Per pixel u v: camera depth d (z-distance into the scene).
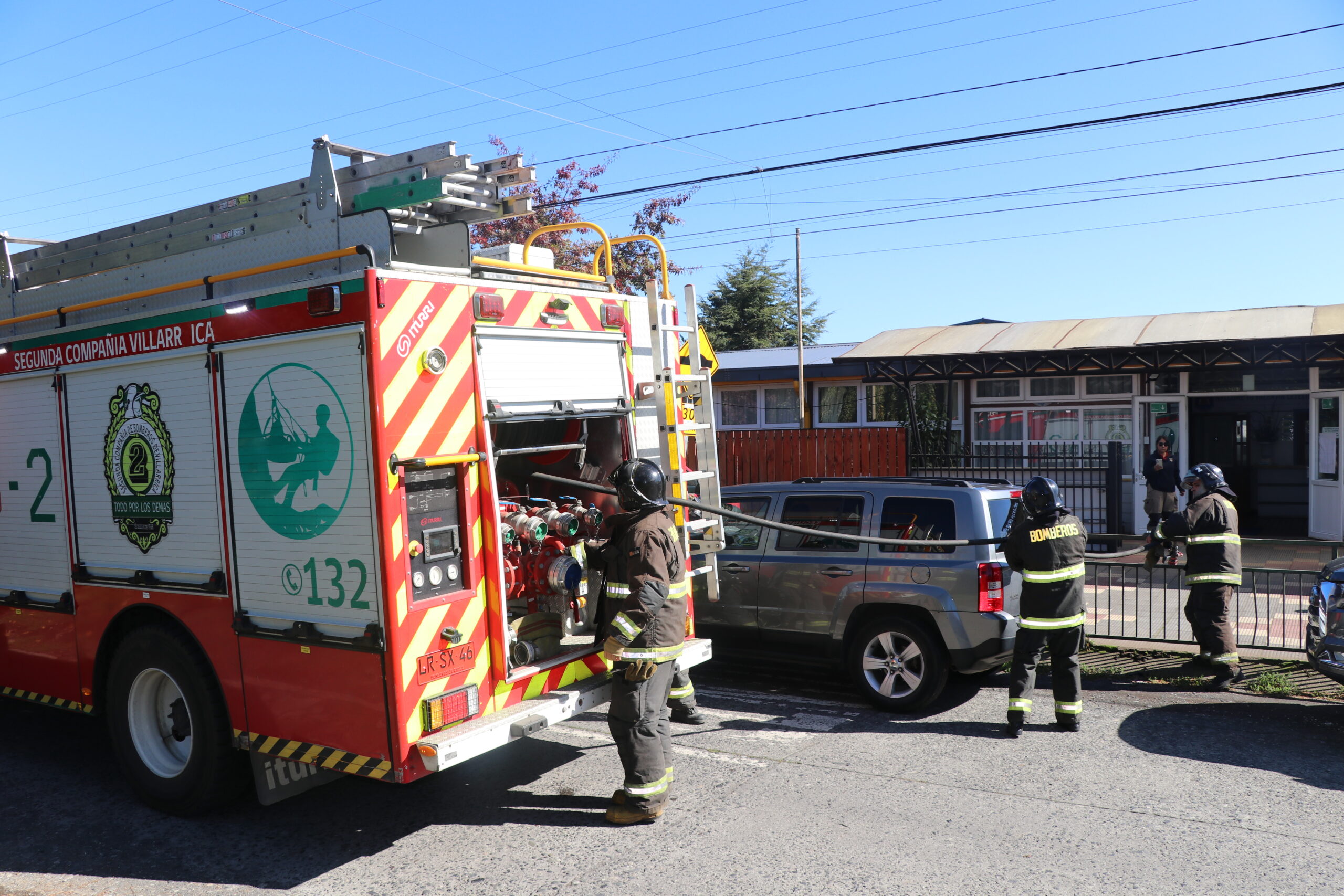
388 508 4.09
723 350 50.62
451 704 4.32
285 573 4.47
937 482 7.14
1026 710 6.10
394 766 4.12
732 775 5.48
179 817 5.14
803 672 8.07
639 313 5.88
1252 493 17.00
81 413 5.41
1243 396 15.69
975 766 5.55
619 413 5.57
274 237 5.09
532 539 4.93
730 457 16.55
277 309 4.40
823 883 4.12
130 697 5.27
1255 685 7.15
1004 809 4.89
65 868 4.52
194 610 4.88
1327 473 13.77
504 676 4.58
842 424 21.22
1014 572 6.64
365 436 4.12
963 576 6.52
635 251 19.81
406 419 4.19
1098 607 9.48
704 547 6.10
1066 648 6.18
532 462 6.27
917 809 4.92
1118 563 8.52
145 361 5.01
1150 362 14.14
